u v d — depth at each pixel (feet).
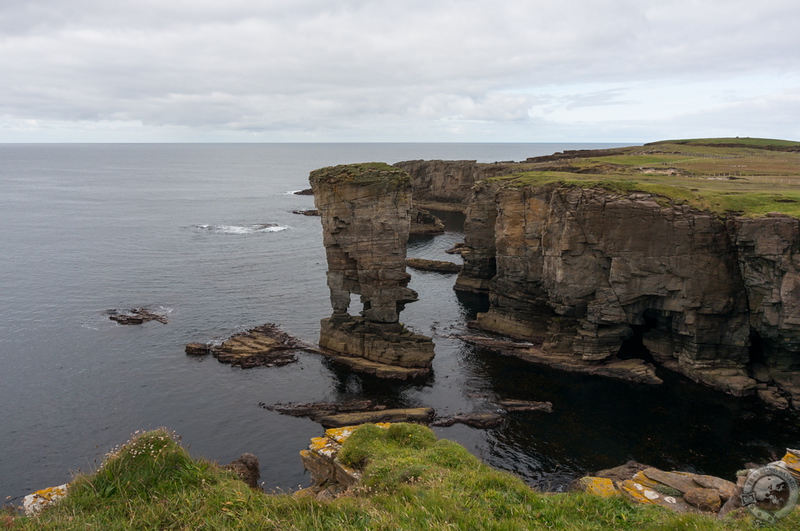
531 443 146.20
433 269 339.36
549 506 60.85
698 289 180.75
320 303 259.80
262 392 174.40
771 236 166.81
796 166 319.88
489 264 289.53
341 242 196.24
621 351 203.92
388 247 193.36
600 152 505.25
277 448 143.43
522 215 223.51
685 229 180.45
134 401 166.20
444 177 576.20
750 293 178.09
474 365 196.65
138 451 61.05
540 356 199.93
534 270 221.46
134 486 57.52
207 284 286.46
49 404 162.81
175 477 59.47
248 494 58.39
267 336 215.31
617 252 188.03
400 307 203.62
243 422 156.35
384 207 190.80
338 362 196.65
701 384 180.96
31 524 49.55
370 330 200.75
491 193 278.67
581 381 183.73
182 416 158.81
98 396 168.45
